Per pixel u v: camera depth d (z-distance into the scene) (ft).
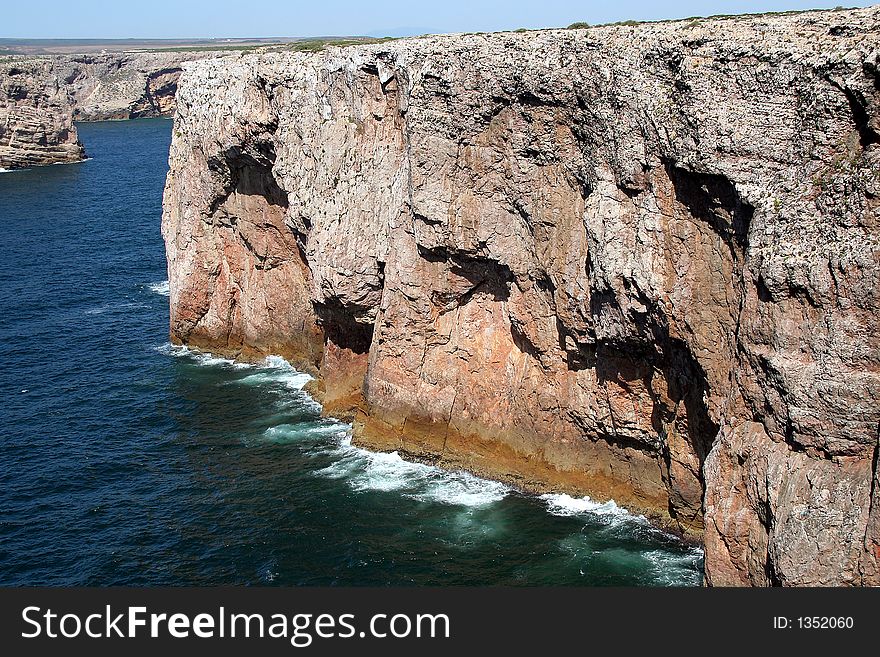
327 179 184.85
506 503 158.61
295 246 215.31
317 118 186.70
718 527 116.98
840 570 102.53
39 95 608.60
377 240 178.29
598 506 156.04
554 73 141.69
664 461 147.64
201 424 193.26
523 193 153.07
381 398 178.19
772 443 111.24
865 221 103.35
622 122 131.85
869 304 102.47
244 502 159.43
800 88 111.96
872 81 104.94
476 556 141.08
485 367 169.78
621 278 135.64
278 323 225.76
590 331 148.56
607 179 136.98
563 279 149.69
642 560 138.92
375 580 134.72
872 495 100.53
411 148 163.02
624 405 149.48
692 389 135.23
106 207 442.50
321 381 209.46
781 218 110.42
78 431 189.67
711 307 125.80
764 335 111.75
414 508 156.97
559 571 136.15
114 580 136.05
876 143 105.91
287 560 140.77
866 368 102.94
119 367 227.61
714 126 118.83
